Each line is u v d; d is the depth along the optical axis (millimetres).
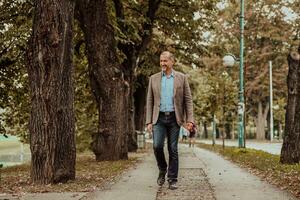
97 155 18672
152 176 11664
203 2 28188
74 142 10617
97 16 17797
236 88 33062
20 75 21891
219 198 8047
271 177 11273
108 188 9312
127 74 26078
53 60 10133
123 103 18625
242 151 22484
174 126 9125
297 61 15453
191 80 48438
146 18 25422
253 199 7902
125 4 25547
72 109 10539
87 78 26094
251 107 71812
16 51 19406
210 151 26641
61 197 8188
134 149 27141
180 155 21953
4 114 24578
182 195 8422
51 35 10109
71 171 10562
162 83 9109
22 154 30688
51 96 10117
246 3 57500
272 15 59531
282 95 68812
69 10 10391
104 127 18562
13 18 19047
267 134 79562
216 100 32625
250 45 62219
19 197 8242
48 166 10094
